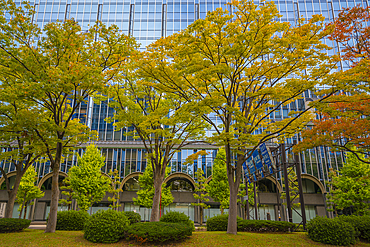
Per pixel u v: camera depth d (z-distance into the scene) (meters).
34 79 11.19
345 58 13.01
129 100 15.52
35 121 12.25
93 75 11.96
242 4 11.41
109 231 10.80
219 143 12.40
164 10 49.09
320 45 11.21
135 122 15.12
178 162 36.03
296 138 35.53
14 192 16.16
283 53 11.65
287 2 47.00
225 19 10.48
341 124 12.88
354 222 13.23
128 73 14.91
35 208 34.78
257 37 10.73
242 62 12.22
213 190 27.73
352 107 12.30
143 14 48.28
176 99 16.20
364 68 10.43
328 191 35.47
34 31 12.22
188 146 36.41
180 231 10.79
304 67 12.19
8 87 12.15
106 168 35.97
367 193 24.09
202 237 11.63
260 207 36.03
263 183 37.25
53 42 12.06
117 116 15.04
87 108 39.72
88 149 27.58
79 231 14.02
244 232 14.04
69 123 16.17
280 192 34.78
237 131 12.55
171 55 13.35
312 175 36.06
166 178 34.97
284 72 12.55
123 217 11.75
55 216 13.05
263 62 12.10
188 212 35.44
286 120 12.91
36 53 11.72
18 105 13.88
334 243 11.07
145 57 14.02
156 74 12.95
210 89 14.20
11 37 11.61
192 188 36.47
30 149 14.99
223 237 11.49
